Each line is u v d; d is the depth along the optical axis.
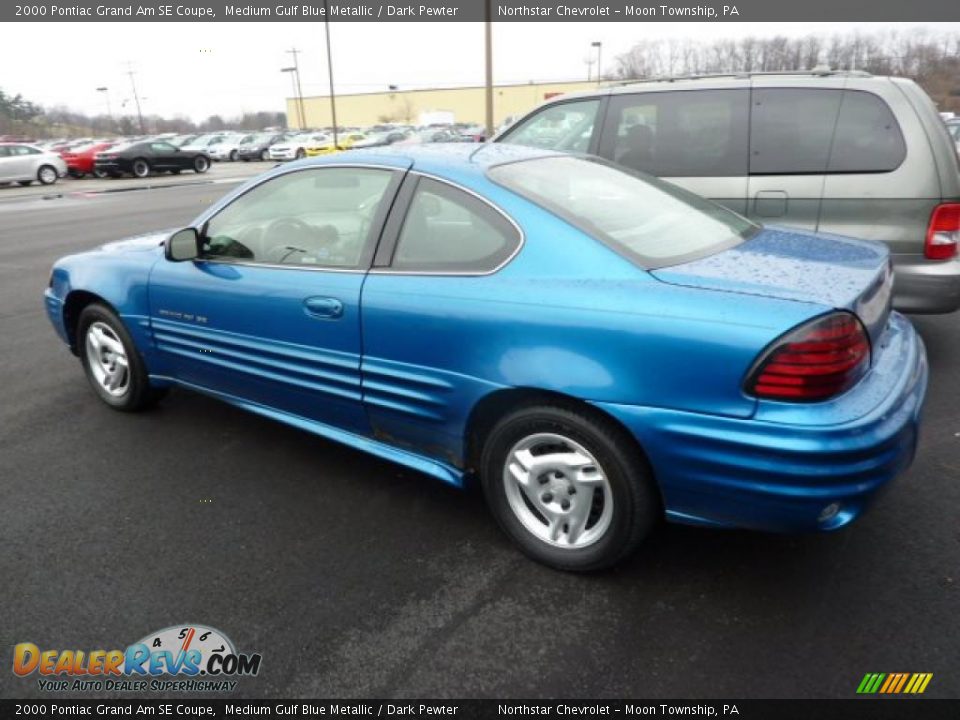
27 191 21.72
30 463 3.62
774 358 2.14
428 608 2.53
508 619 2.47
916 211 4.27
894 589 2.54
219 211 3.60
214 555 2.85
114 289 3.92
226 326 3.42
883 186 4.34
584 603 2.54
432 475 2.98
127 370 4.10
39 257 9.75
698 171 4.90
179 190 20.59
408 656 2.32
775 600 2.51
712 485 2.29
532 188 2.82
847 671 2.20
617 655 2.30
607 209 2.82
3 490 3.36
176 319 3.66
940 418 3.88
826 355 2.14
